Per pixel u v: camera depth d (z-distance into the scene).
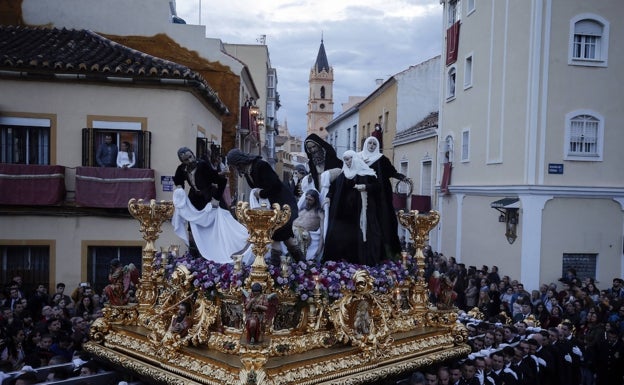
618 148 18.17
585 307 13.05
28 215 13.91
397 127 33.06
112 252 14.47
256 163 6.71
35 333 9.11
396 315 7.37
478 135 21.33
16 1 19.41
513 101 18.72
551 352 9.87
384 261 7.70
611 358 10.73
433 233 26.22
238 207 5.48
